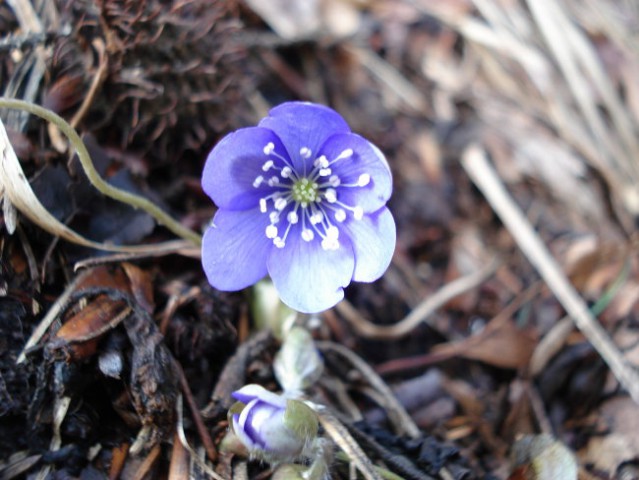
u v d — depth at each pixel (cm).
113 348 8
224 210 8
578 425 10
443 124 13
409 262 12
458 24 14
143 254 9
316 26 14
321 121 8
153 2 9
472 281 12
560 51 13
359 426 9
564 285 11
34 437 8
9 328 8
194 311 9
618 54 13
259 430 8
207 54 10
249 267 9
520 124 13
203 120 10
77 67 9
